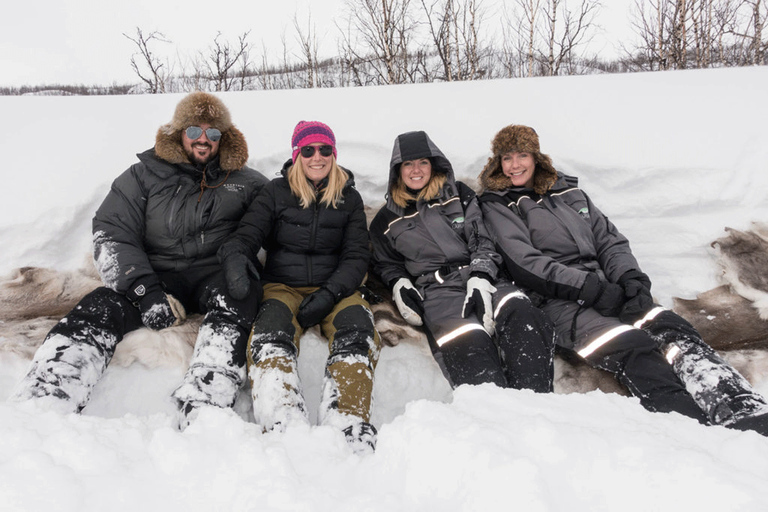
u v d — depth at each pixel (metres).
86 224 2.97
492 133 3.63
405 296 2.60
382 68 12.61
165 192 2.50
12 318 2.52
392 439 1.40
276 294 2.39
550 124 3.72
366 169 3.39
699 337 2.23
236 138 2.67
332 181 2.53
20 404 1.61
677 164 3.26
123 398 2.08
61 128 3.61
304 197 2.51
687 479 1.11
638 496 1.11
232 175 2.70
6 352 2.27
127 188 2.46
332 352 2.10
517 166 2.85
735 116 3.56
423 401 1.56
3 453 1.31
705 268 3.00
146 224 2.50
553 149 3.48
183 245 2.53
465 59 12.42
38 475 1.20
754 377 2.36
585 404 1.63
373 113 3.89
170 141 2.54
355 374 1.97
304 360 2.34
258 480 1.26
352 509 1.16
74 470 1.27
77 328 2.00
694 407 1.95
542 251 2.75
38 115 3.82
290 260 2.56
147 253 2.55
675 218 3.18
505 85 4.42
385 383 2.38
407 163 2.73
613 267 2.65
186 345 2.29
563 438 1.25
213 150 2.61
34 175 3.08
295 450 1.47
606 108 3.85
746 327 2.64
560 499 1.13
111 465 1.31
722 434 1.45
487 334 2.29
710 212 3.16
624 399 1.71
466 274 2.61
